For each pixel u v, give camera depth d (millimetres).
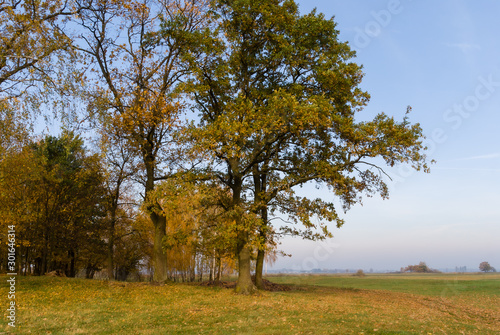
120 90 25453
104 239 40812
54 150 35844
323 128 21234
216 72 22734
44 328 11930
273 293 23156
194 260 39781
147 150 25812
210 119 25719
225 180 24047
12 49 17391
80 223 36875
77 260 44156
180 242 23438
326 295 24219
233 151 19281
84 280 24938
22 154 19984
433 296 27516
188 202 21359
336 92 23031
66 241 36281
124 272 48156
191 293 21062
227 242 21016
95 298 18188
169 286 23797
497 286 37281
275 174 26094
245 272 22250
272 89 24609
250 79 24984
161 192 21219
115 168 32188
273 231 24344
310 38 23516
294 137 22422
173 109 23906
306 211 21656
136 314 14570
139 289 21906
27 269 42312
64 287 21031
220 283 27266
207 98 25281
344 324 13047
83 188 36500
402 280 51094
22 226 30109
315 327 12398
